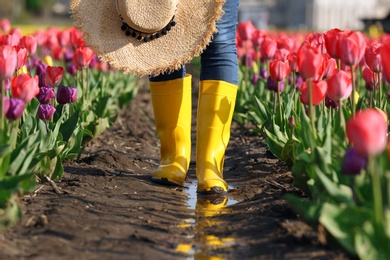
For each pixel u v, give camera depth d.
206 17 8.16
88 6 8.23
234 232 6.85
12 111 6.62
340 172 6.22
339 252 5.86
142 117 16.20
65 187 8.26
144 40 8.23
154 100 9.00
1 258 5.65
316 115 8.57
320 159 6.22
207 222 7.30
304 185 7.31
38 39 16.86
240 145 12.52
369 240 5.02
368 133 4.58
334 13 133.62
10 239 6.13
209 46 8.43
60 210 7.06
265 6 136.38
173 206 7.96
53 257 5.76
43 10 131.12
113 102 16.05
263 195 8.28
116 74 18.31
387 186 5.27
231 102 8.58
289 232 6.48
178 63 8.17
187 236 6.77
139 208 7.65
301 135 7.45
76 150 9.31
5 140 6.61
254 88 14.55
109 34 8.25
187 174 10.00
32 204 7.32
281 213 7.24
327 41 7.58
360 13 133.25
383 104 9.30
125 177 9.16
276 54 10.81
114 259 5.82
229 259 6.04
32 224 6.62
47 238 6.22
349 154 5.50
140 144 12.88
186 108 9.02
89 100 12.62
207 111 8.53
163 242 6.48
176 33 8.26
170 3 8.00
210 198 8.37
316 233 6.33
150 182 9.05
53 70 8.98
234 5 8.38
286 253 6.02
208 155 8.57
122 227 6.81
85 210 7.28
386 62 5.22
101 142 12.52
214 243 6.53
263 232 6.72
